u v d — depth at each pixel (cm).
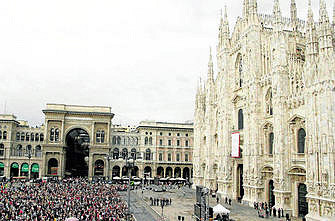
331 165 4462
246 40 7356
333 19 6000
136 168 13675
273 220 5122
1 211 4531
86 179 12538
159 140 13962
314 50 4966
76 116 12925
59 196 6569
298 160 5522
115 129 16262
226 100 8219
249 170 6712
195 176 10744
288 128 5762
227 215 5050
